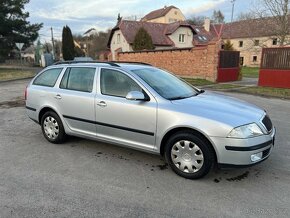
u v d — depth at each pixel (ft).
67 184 12.75
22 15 108.68
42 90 18.40
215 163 12.82
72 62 17.90
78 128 16.93
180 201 11.35
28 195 11.76
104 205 11.06
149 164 14.97
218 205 11.07
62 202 11.26
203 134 12.44
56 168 14.48
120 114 14.74
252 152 12.17
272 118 25.85
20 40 107.24
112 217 10.30
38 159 15.71
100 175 13.67
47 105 18.01
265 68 49.80
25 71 101.91
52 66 18.71
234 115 12.76
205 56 61.98
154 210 10.73
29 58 220.23
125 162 15.24
